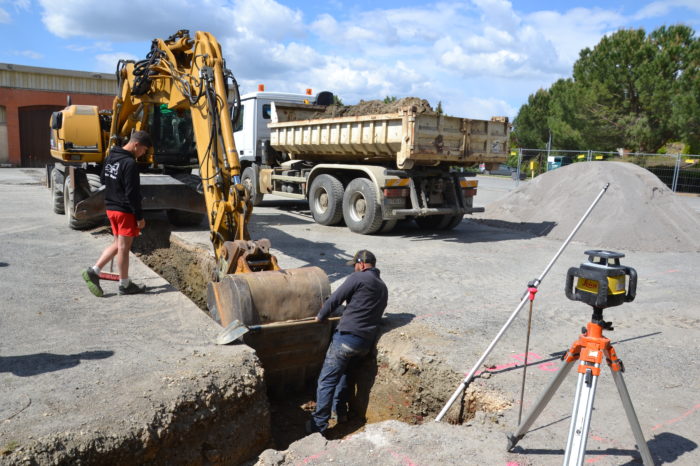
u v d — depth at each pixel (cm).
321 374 484
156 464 338
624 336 537
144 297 588
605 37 2638
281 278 511
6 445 299
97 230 970
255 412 410
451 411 431
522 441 344
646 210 1084
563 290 699
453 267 812
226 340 459
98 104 2930
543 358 473
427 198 1088
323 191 1175
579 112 2611
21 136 2800
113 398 359
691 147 2680
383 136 993
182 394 369
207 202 633
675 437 344
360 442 354
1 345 445
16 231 940
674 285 740
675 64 2394
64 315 522
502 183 2912
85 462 305
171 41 763
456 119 1012
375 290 491
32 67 2722
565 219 1143
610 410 381
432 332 529
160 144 1033
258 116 1380
